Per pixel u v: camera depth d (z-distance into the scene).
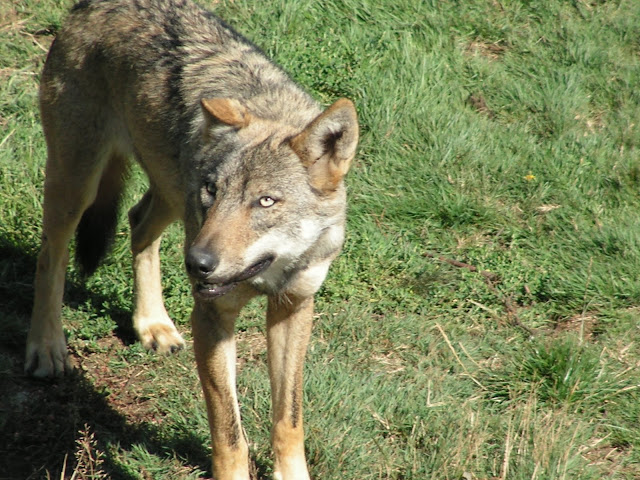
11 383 8.30
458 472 7.40
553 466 7.30
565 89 13.73
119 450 7.60
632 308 9.98
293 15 13.85
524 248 11.12
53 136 8.63
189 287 10.01
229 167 6.71
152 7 8.66
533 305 10.18
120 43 8.42
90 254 9.24
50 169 8.70
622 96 13.89
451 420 7.99
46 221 8.66
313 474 7.51
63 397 8.21
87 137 8.54
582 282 10.25
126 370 8.78
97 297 9.70
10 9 13.46
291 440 7.31
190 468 7.47
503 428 7.97
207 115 6.93
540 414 8.10
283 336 7.30
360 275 10.41
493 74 13.95
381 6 14.66
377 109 12.55
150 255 9.12
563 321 9.93
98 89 8.53
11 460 7.37
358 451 7.62
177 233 10.65
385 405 8.21
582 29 15.30
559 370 8.61
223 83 7.86
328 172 6.81
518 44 14.86
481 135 12.61
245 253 6.41
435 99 13.15
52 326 8.59
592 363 8.67
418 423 7.99
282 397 7.29
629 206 11.72
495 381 8.77
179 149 7.80
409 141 12.33
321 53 13.30
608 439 8.05
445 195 11.50
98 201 9.12
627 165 12.20
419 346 9.35
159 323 9.20
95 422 7.96
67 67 8.59
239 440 7.04
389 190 11.70
